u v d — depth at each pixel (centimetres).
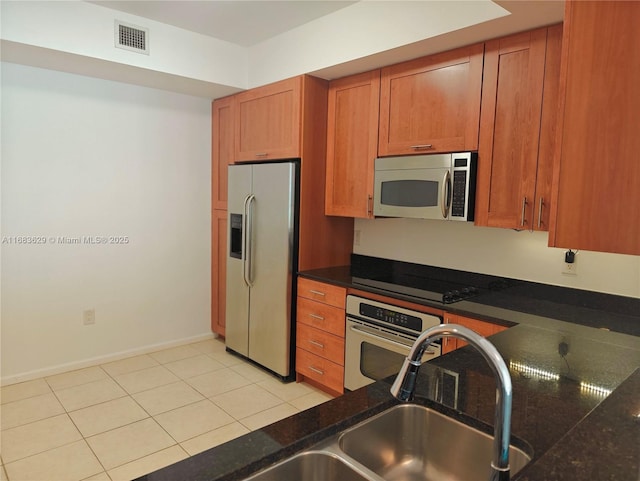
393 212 275
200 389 316
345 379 291
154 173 375
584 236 143
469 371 147
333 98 318
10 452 236
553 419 115
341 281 292
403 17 240
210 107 404
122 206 359
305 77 308
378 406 122
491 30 216
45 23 266
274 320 332
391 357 262
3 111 301
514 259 261
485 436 113
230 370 351
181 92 377
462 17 215
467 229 283
